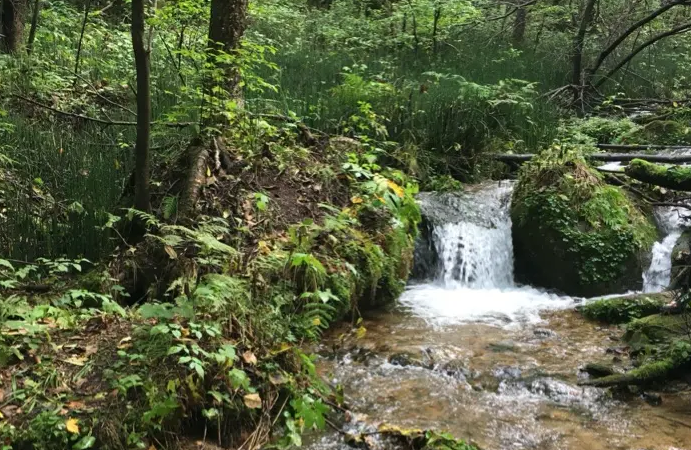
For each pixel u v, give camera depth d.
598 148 8.64
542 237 6.30
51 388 3.07
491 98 9.16
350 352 4.57
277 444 3.25
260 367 3.55
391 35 13.56
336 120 7.63
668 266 6.20
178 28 8.88
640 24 11.03
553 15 16.52
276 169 5.50
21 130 5.82
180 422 3.15
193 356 3.33
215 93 6.01
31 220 4.51
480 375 4.27
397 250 5.55
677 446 3.45
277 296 4.23
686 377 4.19
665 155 7.84
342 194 5.64
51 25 10.26
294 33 13.73
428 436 3.36
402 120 8.14
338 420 3.62
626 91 12.11
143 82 4.11
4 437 2.73
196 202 4.65
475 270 6.48
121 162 5.73
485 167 8.12
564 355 4.65
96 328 3.63
